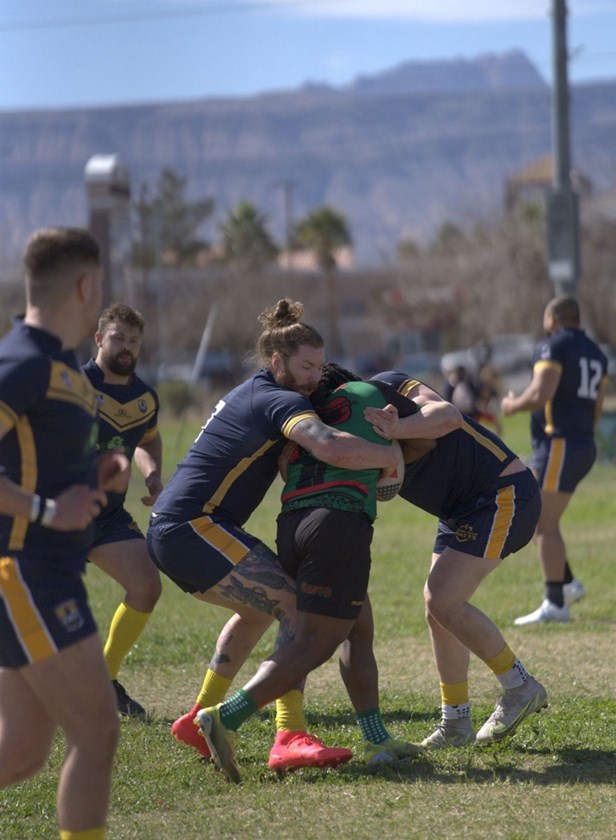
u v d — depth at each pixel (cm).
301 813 1636
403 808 1650
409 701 2295
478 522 1912
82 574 1338
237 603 1833
